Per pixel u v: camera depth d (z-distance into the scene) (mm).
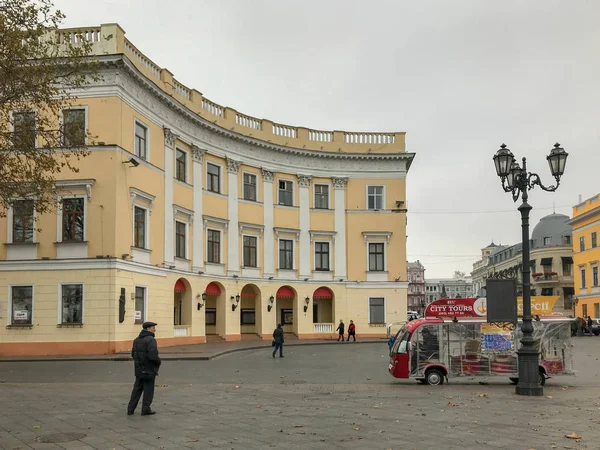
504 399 14852
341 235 48906
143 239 33000
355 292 48594
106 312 29156
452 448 9391
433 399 14836
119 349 29375
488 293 16719
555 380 20203
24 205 22391
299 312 46781
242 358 29562
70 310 29609
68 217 30047
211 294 41312
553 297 19438
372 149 49812
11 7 18047
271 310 45281
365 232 49031
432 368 18438
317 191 49062
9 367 24234
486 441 9883
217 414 12398
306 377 20984
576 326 58625
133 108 32094
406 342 18594
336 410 12984
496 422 11555
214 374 21812
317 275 47938
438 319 18672
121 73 30703
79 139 20562
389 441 9875
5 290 29844
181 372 22453
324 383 18953
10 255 29984
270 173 46000
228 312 41875
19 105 19938
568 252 88250
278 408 13219
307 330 46969
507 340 18469
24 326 29438
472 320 18625
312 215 48188
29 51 19094
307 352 34031
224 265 41781
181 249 37719
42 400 14352
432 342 18531
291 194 47688
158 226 34531
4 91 18406
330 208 49000
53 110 20062
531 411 12891
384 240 49406
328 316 49250
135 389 12281
